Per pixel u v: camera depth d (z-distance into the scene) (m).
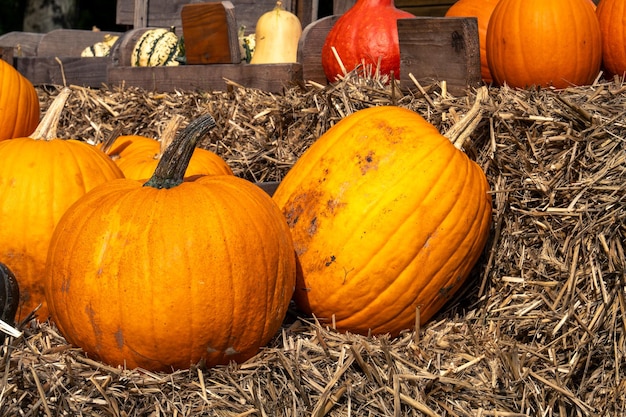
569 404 2.61
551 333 2.78
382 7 4.29
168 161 2.45
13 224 2.69
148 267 2.24
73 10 13.02
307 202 2.72
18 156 2.78
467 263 2.73
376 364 2.48
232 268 2.30
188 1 6.30
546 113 3.06
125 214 2.33
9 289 2.54
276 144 4.04
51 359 2.37
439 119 3.32
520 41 3.56
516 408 2.52
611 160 2.89
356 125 2.78
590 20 3.59
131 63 5.53
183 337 2.29
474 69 3.42
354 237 2.60
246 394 2.29
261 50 5.23
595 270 2.81
